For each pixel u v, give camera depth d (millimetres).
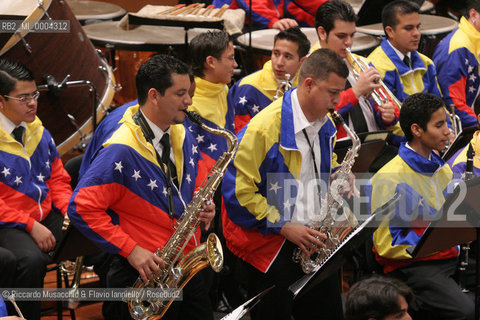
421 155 7375
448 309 7082
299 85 6395
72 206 5727
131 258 5770
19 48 7863
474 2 10281
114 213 5949
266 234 6445
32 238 7078
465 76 10430
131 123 5871
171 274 6047
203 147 8250
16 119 7152
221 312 8297
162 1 14844
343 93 8430
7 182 7156
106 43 10664
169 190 6008
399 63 9438
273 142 6383
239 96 8914
